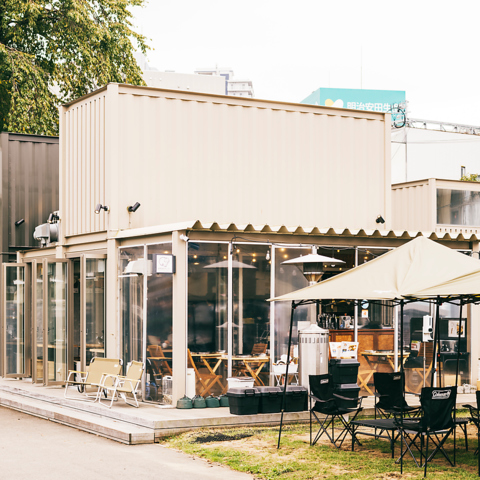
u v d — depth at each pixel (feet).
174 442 30.19
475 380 43.55
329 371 36.91
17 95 77.00
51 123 80.28
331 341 40.52
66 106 49.49
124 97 43.04
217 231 37.58
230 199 45.39
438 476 23.99
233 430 32.58
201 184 44.70
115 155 42.52
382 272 27.94
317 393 30.01
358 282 27.78
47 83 81.82
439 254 27.66
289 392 34.71
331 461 26.16
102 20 84.33
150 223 43.29
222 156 45.37
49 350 46.44
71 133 48.91
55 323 46.26
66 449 29.12
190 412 34.35
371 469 24.93
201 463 26.27
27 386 46.93
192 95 44.73
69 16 79.05
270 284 39.01
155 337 38.27
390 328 41.98
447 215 67.46
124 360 41.32
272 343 38.81
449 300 28.71
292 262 36.68
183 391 36.19
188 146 44.52
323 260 36.17
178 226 36.55
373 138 50.06
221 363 37.37
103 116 43.68
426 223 67.10
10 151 57.31
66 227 49.21
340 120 48.93
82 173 46.91
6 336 52.39
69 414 36.17
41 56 85.20
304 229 39.73
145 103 43.52
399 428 26.17
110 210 42.39
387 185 50.16
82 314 43.60
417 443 30.35
